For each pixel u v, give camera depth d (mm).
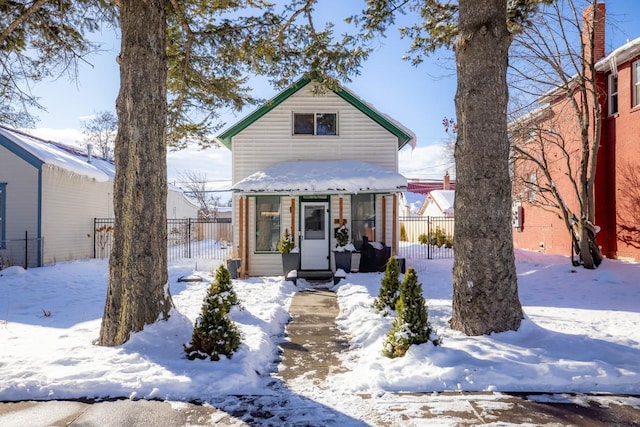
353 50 10047
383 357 5633
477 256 6410
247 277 14016
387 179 13305
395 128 14797
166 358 5523
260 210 14602
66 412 4215
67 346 6062
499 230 6422
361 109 14852
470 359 5266
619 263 12578
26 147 15492
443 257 19875
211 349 5445
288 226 14531
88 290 11500
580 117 12742
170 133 12227
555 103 15984
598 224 14562
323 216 14508
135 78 6469
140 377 4859
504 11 6734
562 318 7656
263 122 14781
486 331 6258
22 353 5707
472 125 6609
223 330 5500
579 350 5531
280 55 10195
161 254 6586
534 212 19328
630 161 13312
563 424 3975
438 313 7766
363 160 14820
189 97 11422
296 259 13531
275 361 5840
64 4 8539
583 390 4742
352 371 5406
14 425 3949
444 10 10453
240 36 9773
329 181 13203
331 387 4871
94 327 7352
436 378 4887
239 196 14070
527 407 4324
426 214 34594
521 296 10219
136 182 6379
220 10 9391
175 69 10562
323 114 14930
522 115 14391
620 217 13758
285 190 13039
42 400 4496
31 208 15547
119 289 6223
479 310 6320
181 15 8734
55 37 9266
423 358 5258
